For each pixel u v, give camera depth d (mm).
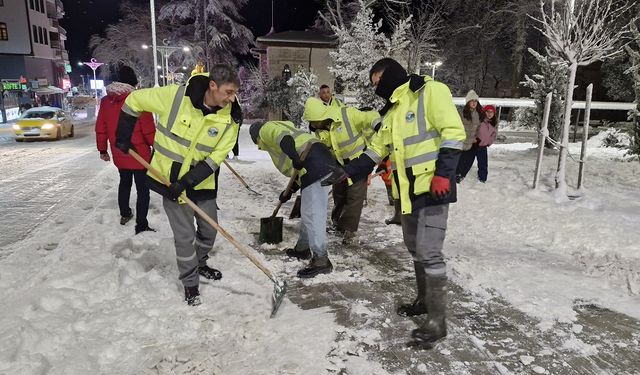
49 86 45031
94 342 3129
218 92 3396
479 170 8664
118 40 44031
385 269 4586
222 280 4172
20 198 7719
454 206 6930
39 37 43625
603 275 4387
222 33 36812
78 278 3977
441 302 3201
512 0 27078
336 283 4219
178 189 3482
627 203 7062
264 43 25406
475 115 8289
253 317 3516
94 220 6059
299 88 16797
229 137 3611
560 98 13203
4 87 33750
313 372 2861
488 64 29422
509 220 6184
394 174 3367
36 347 3012
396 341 3244
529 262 4742
